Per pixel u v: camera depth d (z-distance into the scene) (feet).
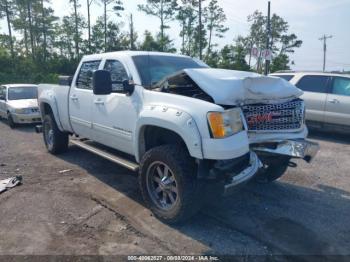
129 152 14.52
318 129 29.04
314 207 13.83
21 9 162.20
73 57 169.27
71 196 14.84
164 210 12.18
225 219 12.63
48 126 22.38
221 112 10.66
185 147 11.80
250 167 11.50
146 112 12.32
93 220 12.52
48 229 11.87
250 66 153.79
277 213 13.20
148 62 14.71
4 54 151.64
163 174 12.32
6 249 10.63
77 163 20.02
